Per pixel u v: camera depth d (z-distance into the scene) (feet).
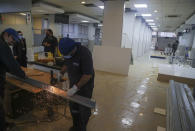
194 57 25.34
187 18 27.61
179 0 16.20
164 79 14.76
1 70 5.11
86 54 4.71
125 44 22.75
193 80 13.62
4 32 5.45
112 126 6.84
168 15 25.57
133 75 16.85
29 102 7.20
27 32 17.85
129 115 7.89
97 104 8.96
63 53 4.51
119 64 17.03
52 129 6.24
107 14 17.88
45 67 7.99
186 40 40.73
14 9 18.29
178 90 9.40
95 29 47.32
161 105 9.24
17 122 6.54
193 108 6.64
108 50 17.60
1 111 4.97
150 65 24.26
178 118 5.74
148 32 51.37
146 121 7.39
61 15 29.30
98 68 18.33
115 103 9.24
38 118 6.91
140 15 27.27
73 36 41.86
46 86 5.44
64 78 6.62
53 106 7.34
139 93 11.18
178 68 18.24
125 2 17.97
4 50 4.82
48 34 12.73
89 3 20.45
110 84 13.05
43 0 20.22
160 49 69.51
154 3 17.98
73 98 4.47
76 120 5.60
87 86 5.21
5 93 6.47
